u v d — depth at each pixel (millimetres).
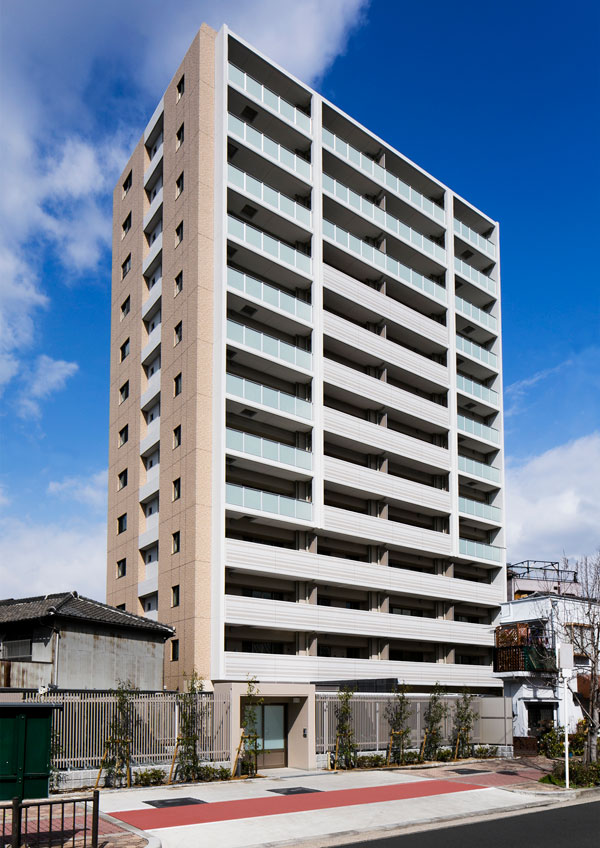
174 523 36719
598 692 26141
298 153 44062
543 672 31141
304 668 36531
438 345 49531
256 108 40812
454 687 44812
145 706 22484
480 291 54594
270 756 26141
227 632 35812
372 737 27953
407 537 44156
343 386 41969
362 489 41875
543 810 19266
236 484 36719
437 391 49844
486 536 52750
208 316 37281
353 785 22109
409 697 29578
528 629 31953
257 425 39062
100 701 21438
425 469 47938
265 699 25906
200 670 33344
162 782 21859
